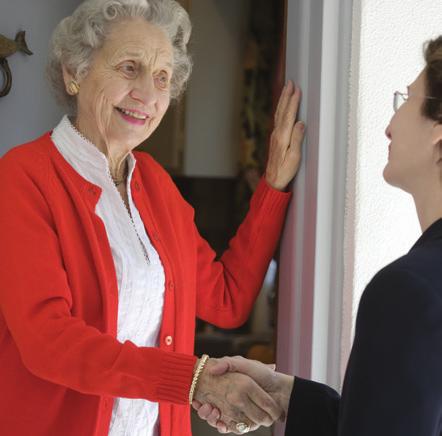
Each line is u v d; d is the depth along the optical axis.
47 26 2.47
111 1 1.71
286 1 2.06
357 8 1.87
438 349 1.05
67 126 1.76
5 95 2.33
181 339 1.82
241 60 4.01
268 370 1.65
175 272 1.81
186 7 3.84
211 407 1.61
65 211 1.68
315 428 1.54
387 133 1.33
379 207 1.91
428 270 1.09
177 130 3.89
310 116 1.95
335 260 1.92
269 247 2.04
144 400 1.76
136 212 1.82
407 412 1.04
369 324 1.10
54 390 1.64
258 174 4.00
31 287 1.58
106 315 1.66
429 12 1.92
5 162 1.69
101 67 1.73
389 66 1.89
